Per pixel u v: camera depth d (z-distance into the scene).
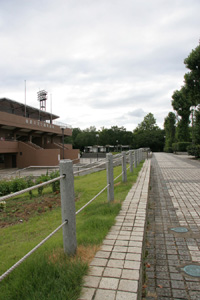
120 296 1.88
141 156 17.50
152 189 8.14
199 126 22.56
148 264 3.07
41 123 34.81
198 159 23.59
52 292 1.89
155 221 4.80
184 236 3.98
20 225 4.82
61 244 3.02
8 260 2.90
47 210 5.95
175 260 3.17
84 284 2.05
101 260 2.51
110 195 5.13
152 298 2.39
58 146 39.00
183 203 6.12
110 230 3.46
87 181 9.85
